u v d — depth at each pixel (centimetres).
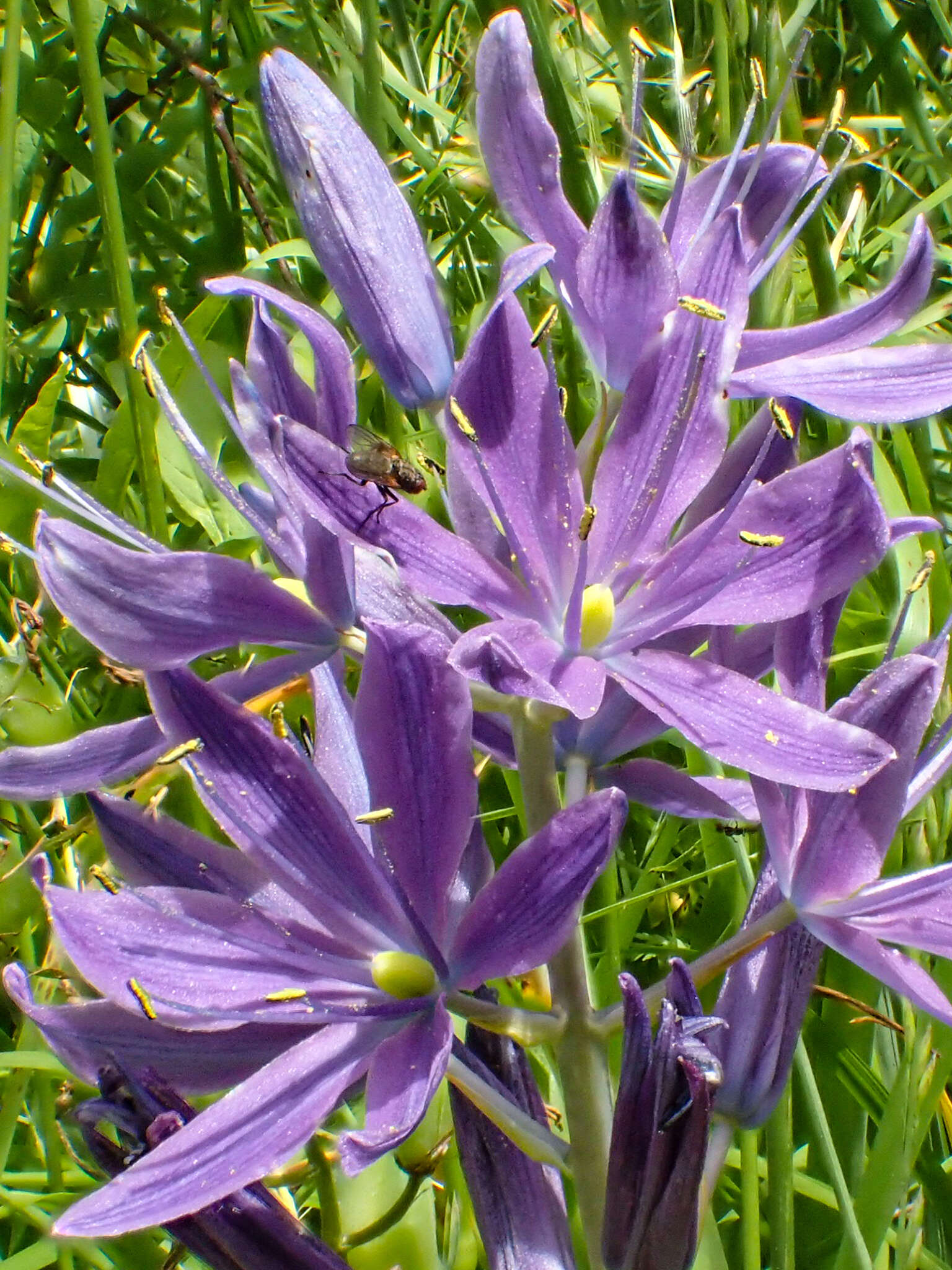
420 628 16
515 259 16
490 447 17
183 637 16
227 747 16
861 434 16
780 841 17
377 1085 16
